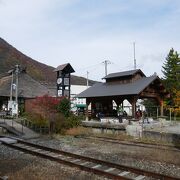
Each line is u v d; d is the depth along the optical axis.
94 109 37.97
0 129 28.41
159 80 32.88
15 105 37.75
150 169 12.57
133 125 25.27
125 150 17.53
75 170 12.12
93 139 22.91
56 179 10.54
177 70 54.16
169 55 56.09
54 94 57.06
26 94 51.50
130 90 30.58
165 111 44.09
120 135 24.86
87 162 13.59
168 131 23.81
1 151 16.88
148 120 31.58
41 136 24.62
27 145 19.23
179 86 50.62
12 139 21.48
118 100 34.50
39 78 140.00
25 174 11.11
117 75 35.66
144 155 15.77
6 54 141.38
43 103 28.06
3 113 41.28
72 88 69.31
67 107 29.28
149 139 22.59
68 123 28.33
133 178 10.61
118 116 32.72
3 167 12.56
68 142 21.22
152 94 33.03
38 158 14.81
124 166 11.92
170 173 11.89
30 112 30.33
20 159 14.52
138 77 34.75
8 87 50.69
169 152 16.45
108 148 18.36
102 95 32.56
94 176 11.12
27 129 27.78
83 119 35.41
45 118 27.78
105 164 12.90
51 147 18.58
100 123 27.84
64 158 14.69
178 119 40.56
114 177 10.69
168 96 34.16
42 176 10.95
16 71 45.81
